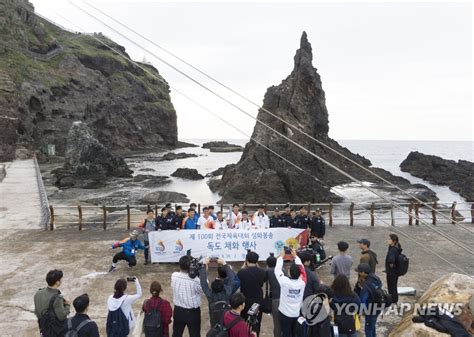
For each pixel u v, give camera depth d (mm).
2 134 56719
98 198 40062
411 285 10727
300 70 49000
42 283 10750
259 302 6801
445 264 12445
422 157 82812
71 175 52812
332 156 52719
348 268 8258
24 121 66188
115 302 6320
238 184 39406
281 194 38031
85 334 5246
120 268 12062
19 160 58438
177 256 12477
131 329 6422
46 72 82312
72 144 56688
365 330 7387
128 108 112188
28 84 72250
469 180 57906
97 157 57594
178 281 6719
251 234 12664
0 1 78438
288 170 39531
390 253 8680
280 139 43531
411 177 72438
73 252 13594
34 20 91938
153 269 12016
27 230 16734
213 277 11203
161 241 12422
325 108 52750
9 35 78688
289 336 6230
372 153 199750
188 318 6660
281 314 6273
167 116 131500
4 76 63125
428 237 15609
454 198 48094
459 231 16562
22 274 11414
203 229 12766
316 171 46969
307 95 48562
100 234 16109
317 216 13391
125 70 121750
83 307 5422
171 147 136500
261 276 6879
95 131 94500
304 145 45406
